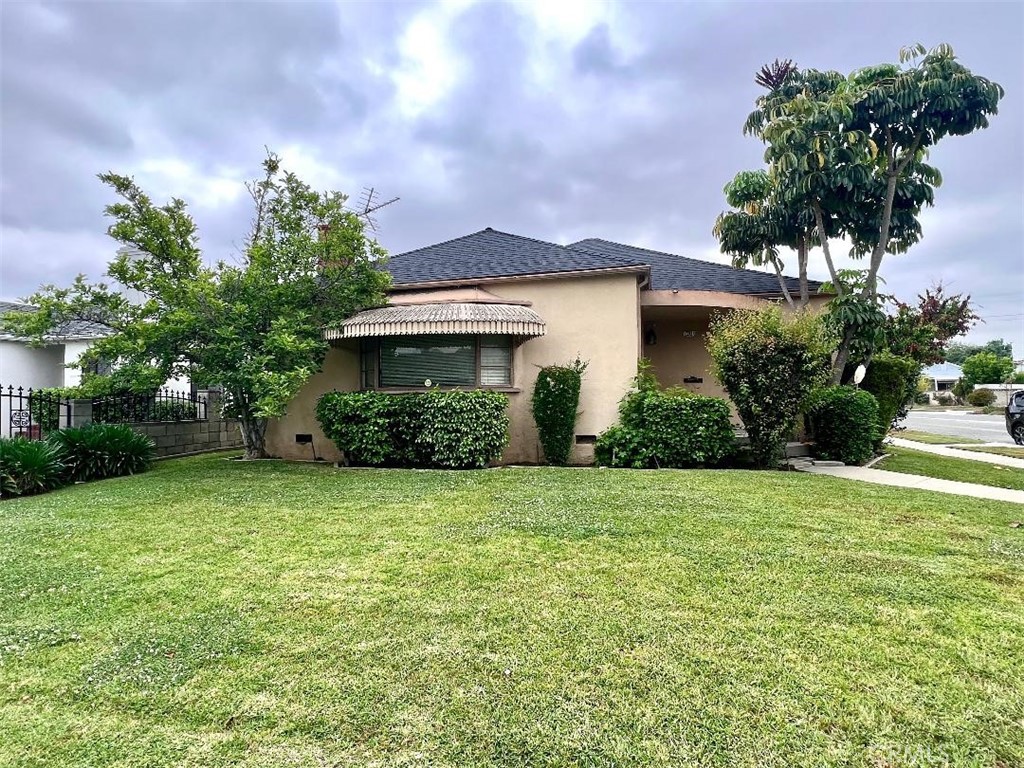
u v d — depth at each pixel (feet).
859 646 14.65
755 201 62.54
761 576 19.63
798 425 53.16
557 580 19.27
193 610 17.11
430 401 45.96
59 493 35.60
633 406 48.65
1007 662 13.93
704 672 13.38
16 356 80.64
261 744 11.06
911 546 23.38
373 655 14.25
